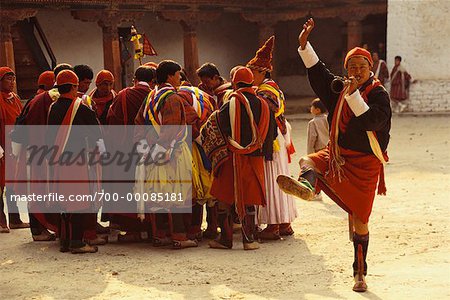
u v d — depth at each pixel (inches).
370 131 260.8
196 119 348.2
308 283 285.3
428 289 270.7
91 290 284.0
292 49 1365.7
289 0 1145.4
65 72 345.7
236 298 267.6
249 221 342.3
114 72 929.5
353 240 274.2
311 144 438.0
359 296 265.6
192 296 271.9
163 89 344.5
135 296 274.1
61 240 350.9
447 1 994.1
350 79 251.6
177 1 1009.5
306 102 1192.8
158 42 1164.5
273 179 358.9
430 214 407.2
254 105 334.0
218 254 337.7
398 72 1013.8
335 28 1311.5
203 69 381.4
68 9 874.8
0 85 404.2
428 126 874.1
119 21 933.2
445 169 560.4
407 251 329.1
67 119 343.9
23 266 325.1
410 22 1018.1
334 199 278.1
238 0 1107.3
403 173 549.0
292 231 371.2
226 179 337.7
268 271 304.5
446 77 1004.6
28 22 965.2
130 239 370.6
